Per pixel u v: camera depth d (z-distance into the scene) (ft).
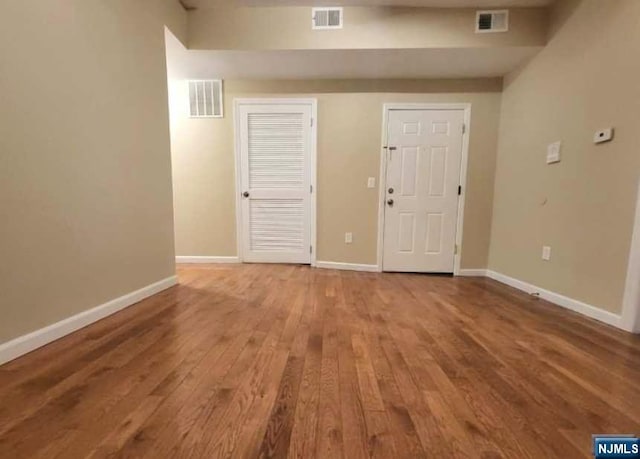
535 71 9.83
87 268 6.34
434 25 9.53
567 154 8.48
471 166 12.09
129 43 7.40
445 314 7.64
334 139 12.48
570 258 8.30
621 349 5.81
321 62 10.71
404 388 4.44
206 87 12.51
